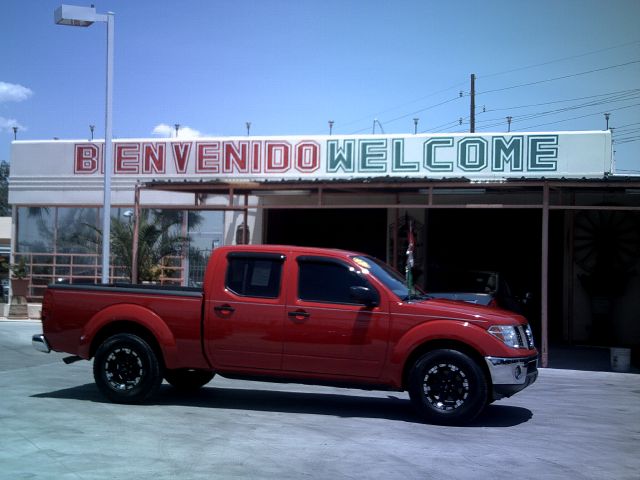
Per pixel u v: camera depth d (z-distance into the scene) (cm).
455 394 865
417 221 1995
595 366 1520
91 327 955
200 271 2117
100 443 746
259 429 833
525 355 877
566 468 696
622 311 1889
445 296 1515
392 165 1962
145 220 2038
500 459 721
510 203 1905
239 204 2100
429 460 709
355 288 870
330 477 645
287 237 2088
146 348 941
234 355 917
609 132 1836
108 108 1616
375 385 889
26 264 2228
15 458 684
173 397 1032
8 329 1922
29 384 1120
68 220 2214
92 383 1136
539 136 1873
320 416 924
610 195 1875
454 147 1927
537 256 1941
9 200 2241
